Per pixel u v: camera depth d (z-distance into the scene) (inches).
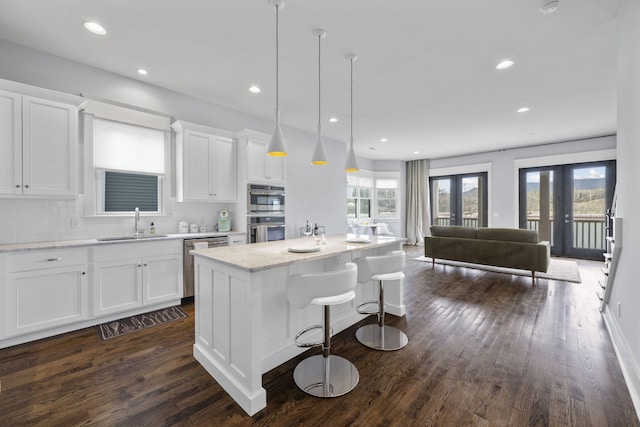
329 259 99.3
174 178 141.3
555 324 105.3
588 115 172.7
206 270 78.2
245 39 97.1
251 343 61.7
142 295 114.4
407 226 327.6
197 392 68.1
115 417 59.6
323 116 175.3
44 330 94.5
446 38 95.7
